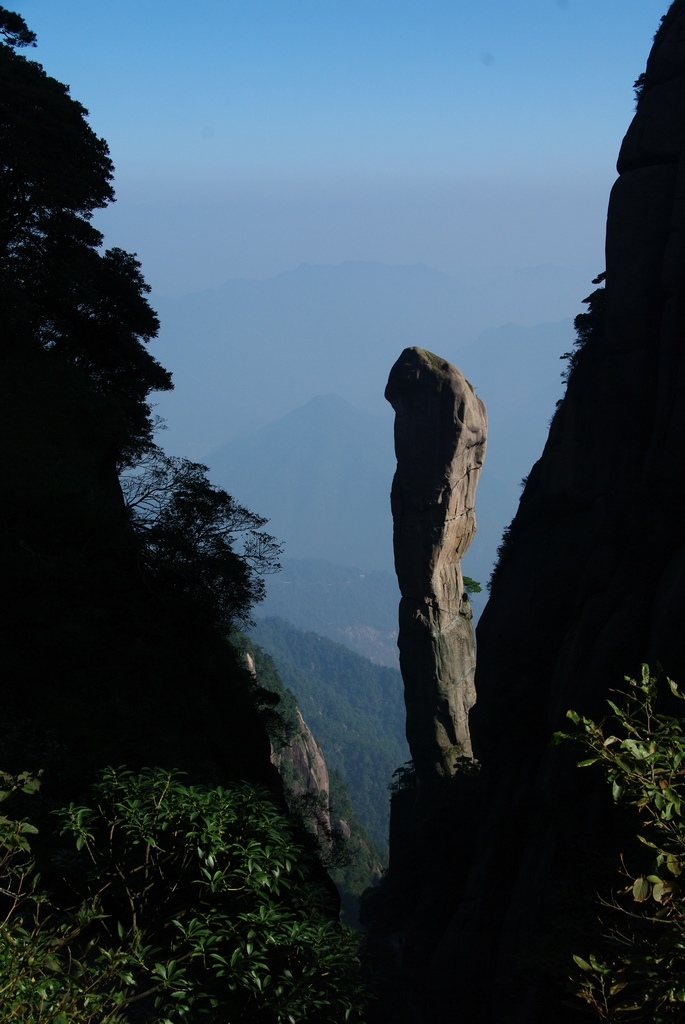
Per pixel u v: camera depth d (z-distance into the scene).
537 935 21.58
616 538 37.69
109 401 39.69
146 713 26.80
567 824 30.97
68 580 30.14
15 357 38.00
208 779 25.09
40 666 26.66
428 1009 38.03
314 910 12.69
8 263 41.56
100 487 36.22
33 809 18.30
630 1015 9.88
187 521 35.34
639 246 38.88
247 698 40.66
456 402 72.06
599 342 47.66
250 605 37.47
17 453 33.38
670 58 39.91
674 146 38.97
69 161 43.22
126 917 12.81
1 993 8.75
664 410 35.88
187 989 10.55
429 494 73.31
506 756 45.09
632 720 9.69
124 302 47.16
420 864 64.00
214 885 11.40
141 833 11.76
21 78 41.84
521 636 47.56
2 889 10.88
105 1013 10.36
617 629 32.41
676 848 9.55
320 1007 11.52
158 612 34.53
